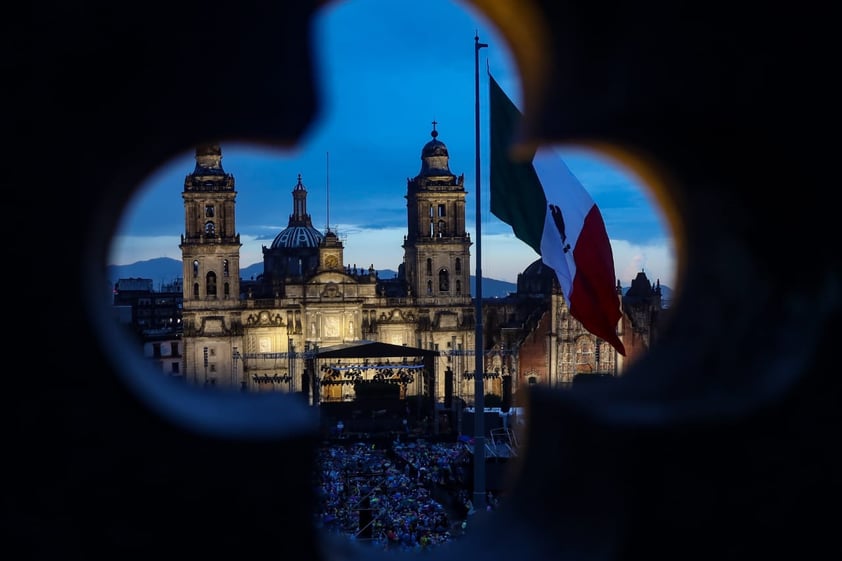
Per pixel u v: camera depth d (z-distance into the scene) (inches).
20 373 179.5
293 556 189.9
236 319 5064.0
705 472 201.5
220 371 5054.1
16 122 177.3
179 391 211.8
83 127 180.1
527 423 230.8
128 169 188.1
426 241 5206.7
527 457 229.6
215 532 187.5
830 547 201.2
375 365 4146.2
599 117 199.0
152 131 184.4
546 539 214.8
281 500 188.9
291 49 185.2
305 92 185.8
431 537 1330.0
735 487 201.6
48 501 182.2
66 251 179.2
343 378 4869.6
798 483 200.7
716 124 200.4
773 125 198.4
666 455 201.2
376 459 2546.8
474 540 224.1
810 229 203.2
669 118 200.1
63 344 179.6
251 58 184.2
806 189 202.1
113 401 182.5
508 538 220.4
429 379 3976.4
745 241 214.7
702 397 212.8
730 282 221.9
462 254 5236.2
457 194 5226.4
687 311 231.8
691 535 201.5
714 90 196.4
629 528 201.3
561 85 200.4
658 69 195.6
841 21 194.1
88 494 183.2
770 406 200.1
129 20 178.9
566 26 198.4
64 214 179.2
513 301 5551.2
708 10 194.2
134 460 183.9
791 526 201.2
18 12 175.8
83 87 179.3
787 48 195.6
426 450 2856.8
